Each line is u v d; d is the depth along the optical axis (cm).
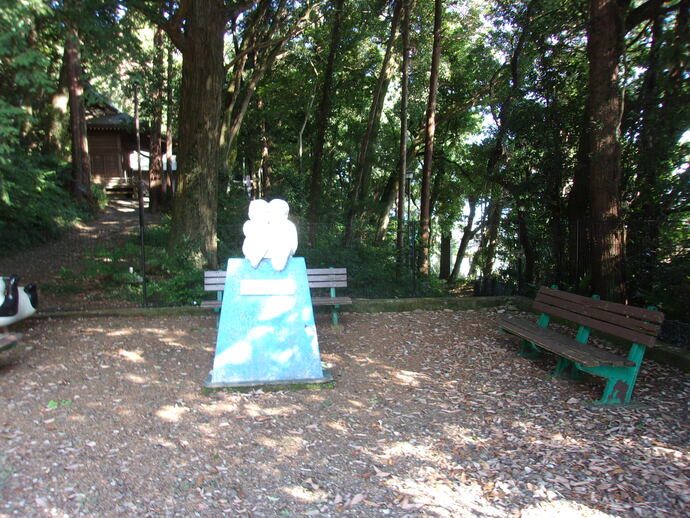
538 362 586
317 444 382
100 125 2920
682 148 768
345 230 1102
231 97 1606
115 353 603
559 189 928
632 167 802
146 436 389
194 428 405
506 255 1045
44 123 1980
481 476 337
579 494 313
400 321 793
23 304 653
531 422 421
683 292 666
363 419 428
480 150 1784
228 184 1570
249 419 424
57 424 407
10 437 382
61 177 1956
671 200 735
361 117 2386
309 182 2031
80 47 837
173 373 536
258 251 517
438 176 2714
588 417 429
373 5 1544
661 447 371
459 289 1728
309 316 517
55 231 1588
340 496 316
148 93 2050
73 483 323
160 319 780
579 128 879
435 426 415
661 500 305
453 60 2053
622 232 723
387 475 339
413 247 988
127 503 304
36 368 543
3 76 816
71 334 686
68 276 1032
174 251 975
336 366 571
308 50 1934
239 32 1941
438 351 635
